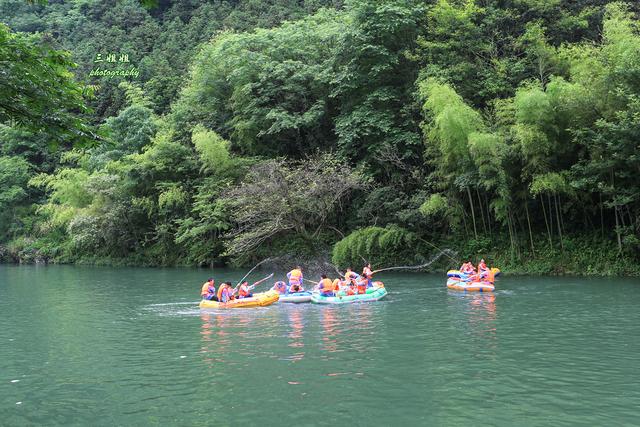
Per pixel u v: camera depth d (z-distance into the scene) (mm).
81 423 6875
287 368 9258
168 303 18547
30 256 47844
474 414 6855
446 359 9711
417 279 24234
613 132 20719
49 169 55688
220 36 39219
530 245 25312
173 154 35562
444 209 25891
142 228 39750
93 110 7242
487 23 28500
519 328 12539
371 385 8172
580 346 10609
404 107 27938
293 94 32125
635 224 22625
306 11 53156
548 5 28188
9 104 6594
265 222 27750
